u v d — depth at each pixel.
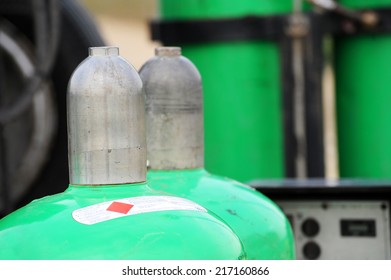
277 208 2.11
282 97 4.02
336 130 4.16
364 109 4.05
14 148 4.29
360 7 4.05
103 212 1.63
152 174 2.09
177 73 2.09
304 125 4.01
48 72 3.74
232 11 4.04
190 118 2.10
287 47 4.00
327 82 7.86
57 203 1.70
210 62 4.09
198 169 2.12
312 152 4.01
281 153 4.02
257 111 4.04
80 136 1.72
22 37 4.29
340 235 2.86
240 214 1.98
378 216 2.83
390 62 4.03
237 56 4.05
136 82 1.74
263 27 4.01
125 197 1.71
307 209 2.87
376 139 4.04
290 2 4.02
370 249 2.84
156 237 1.58
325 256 2.87
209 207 1.98
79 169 1.73
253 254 1.96
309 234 2.87
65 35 4.30
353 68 4.08
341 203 2.85
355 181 2.95
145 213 1.64
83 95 1.71
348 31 4.04
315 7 4.07
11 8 4.26
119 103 1.72
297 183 2.93
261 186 2.87
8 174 3.78
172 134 2.08
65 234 1.58
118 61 1.74
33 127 4.30
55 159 4.34
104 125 1.72
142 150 1.76
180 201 1.74
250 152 4.04
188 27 4.11
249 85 4.04
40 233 1.60
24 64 4.28
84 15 4.35
